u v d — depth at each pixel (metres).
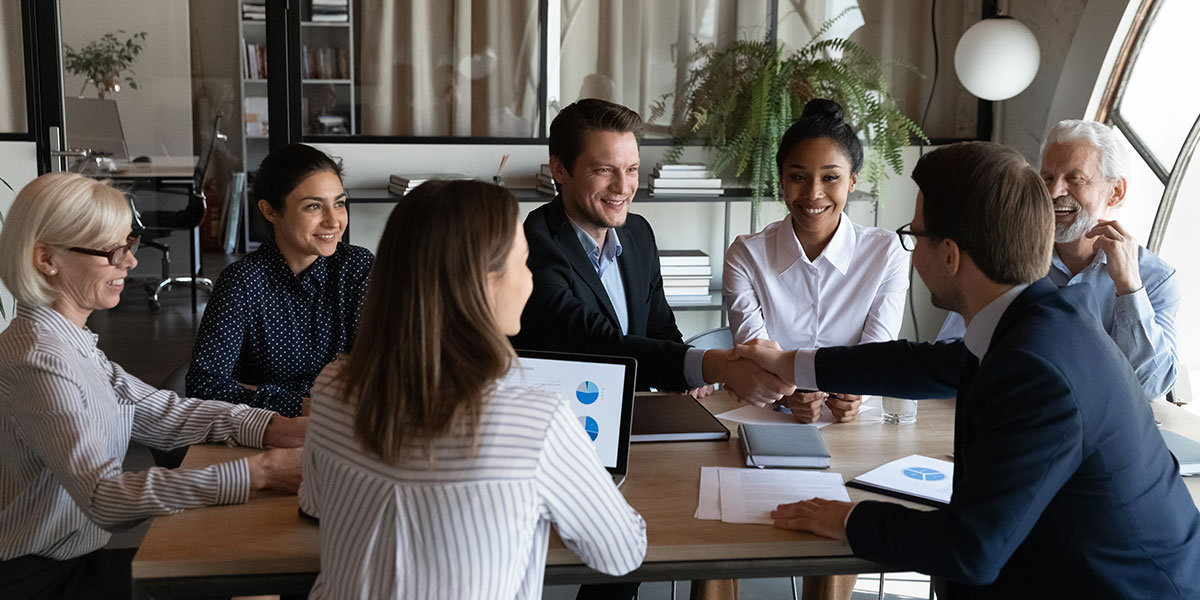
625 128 2.57
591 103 2.59
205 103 4.84
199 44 4.77
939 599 1.79
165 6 4.71
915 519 1.57
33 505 1.96
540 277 2.52
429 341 1.28
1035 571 1.55
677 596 3.08
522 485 1.31
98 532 2.09
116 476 1.82
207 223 5.00
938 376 2.01
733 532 1.73
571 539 1.45
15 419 1.88
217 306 2.46
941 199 1.55
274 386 2.46
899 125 4.51
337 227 2.54
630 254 2.82
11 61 4.52
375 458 1.32
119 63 4.70
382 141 4.60
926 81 4.96
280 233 2.54
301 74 4.57
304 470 1.47
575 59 4.74
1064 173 2.54
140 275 5.02
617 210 2.62
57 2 4.55
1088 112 4.36
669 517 1.79
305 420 2.13
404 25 4.60
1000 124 4.97
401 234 1.30
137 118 4.77
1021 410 1.46
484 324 1.30
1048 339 1.48
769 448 2.07
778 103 4.42
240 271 2.50
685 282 4.54
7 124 4.57
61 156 4.62
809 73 4.46
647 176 4.80
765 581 3.21
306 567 1.61
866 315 2.92
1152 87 4.35
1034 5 4.68
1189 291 4.71
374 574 1.33
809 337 2.94
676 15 4.75
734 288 2.95
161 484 1.78
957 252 1.57
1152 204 4.55
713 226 4.86
